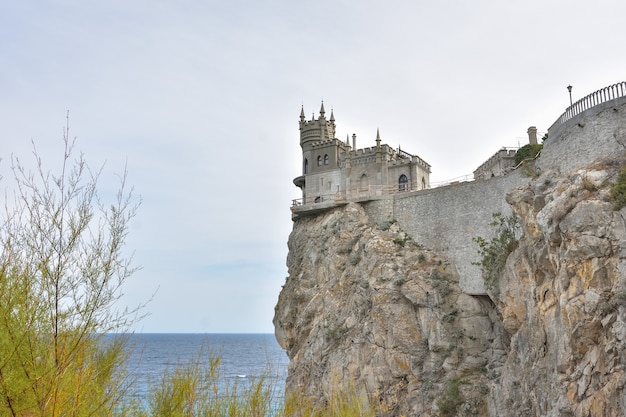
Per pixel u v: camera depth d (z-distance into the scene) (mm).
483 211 40062
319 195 58594
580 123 30391
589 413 24234
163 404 12242
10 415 8570
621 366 22922
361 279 44344
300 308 50906
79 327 9312
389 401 38875
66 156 14930
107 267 9680
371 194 51844
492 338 38594
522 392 30922
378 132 56312
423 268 41938
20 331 8727
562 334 26688
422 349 39531
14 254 9062
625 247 24141
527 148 43625
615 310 23969
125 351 10484
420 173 54688
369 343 41312
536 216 29844
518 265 33750
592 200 26141
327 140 59750
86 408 9406
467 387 37031
